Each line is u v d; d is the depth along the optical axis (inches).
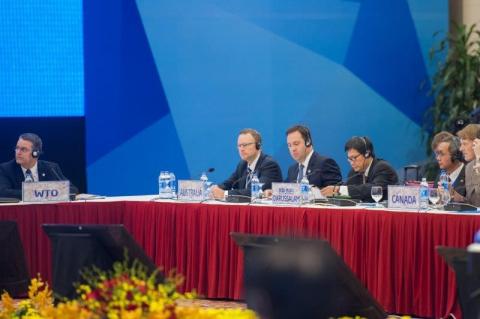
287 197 548.7
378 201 540.4
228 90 828.6
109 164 816.9
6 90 794.2
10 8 793.6
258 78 831.1
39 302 339.3
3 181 618.8
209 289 565.6
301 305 307.0
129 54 816.3
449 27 877.2
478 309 293.3
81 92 810.8
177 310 270.4
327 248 295.6
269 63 832.3
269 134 834.2
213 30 824.9
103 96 815.1
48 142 804.6
